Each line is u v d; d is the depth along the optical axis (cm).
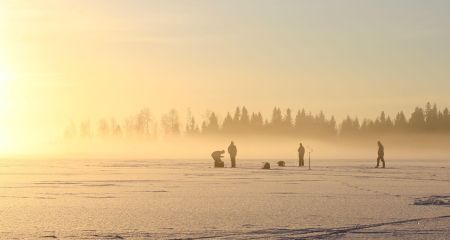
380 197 3042
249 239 1786
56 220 2180
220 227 2006
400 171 5897
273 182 4200
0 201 2859
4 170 6281
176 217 2262
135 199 2961
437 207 2578
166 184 3997
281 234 1870
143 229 1964
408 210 2470
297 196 3112
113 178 4688
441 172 5678
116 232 1905
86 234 1866
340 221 2141
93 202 2820
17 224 2077
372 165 7862
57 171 6038
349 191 3406
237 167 7106
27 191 3422
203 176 4984
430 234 1870
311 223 2095
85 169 6581
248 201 2852
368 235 1853
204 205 2683
